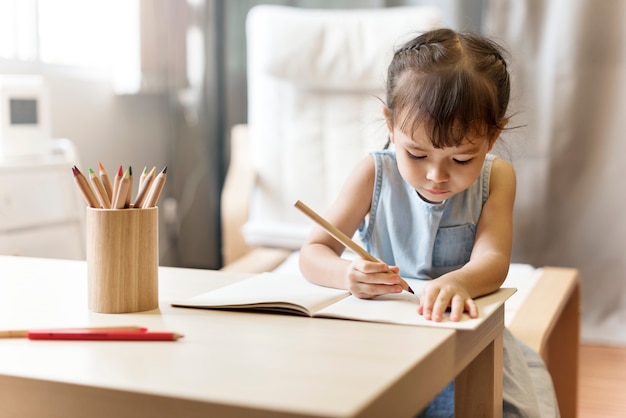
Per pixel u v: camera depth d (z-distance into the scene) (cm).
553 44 251
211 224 287
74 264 113
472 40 103
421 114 93
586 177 254
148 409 58
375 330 76
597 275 256
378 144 238
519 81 251
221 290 93
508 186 113
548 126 254
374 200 114
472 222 111
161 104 285
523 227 259
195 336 74
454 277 89
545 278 168
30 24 226
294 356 66
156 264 86
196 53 277
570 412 173
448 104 92
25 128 202
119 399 59
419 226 112
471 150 93
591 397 197
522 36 253
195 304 86
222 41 283
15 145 200
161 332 73
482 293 91
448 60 97
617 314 255
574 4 248
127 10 257
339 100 245
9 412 63
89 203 86
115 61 259
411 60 100
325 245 109
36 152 204
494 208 110
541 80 254
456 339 75
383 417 58
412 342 71
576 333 173
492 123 96
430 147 93
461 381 88
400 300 89
